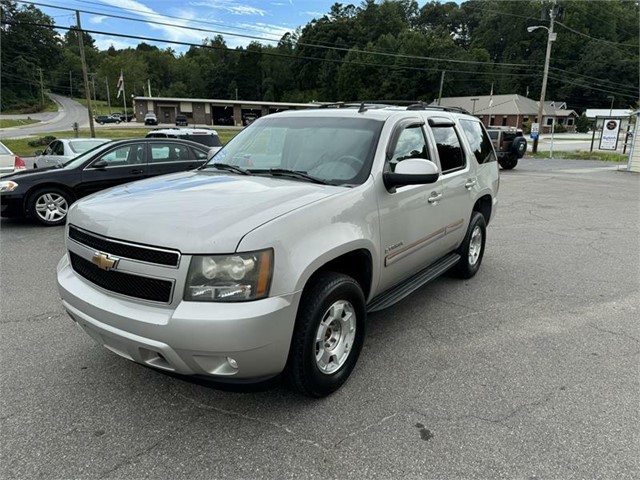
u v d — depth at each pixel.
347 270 3.31
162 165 8.84
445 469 2.37
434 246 4.19
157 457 2.43
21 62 106.56
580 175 18.41
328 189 3.04
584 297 4.89
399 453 2.48
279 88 109.50
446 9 102.69
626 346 3.78
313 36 95.38
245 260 2.36
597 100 93.06
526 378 3.26
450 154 4.50
